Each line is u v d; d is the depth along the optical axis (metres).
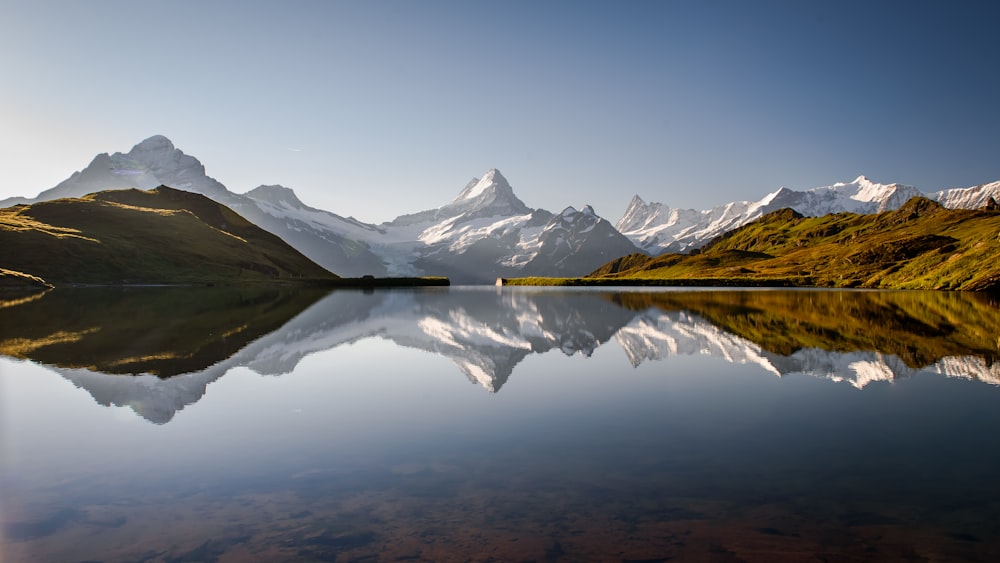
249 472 12.59
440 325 46.28
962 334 38.47
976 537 9.28
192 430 15.88
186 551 9.04
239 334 38.69
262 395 20.20
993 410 17.75
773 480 11.87
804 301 85.31
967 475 12.06
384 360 28.09
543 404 18.86
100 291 120.12
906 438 14.82
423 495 11.21
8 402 19.03
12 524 10.02
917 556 8.71
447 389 21.27
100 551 9.08
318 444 14.60
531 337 37.94
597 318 53.19
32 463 13.23
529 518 10.12
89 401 19.33
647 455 13.59
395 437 15.17
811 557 8.70
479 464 13.02
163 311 60.94
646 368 25.94
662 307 70.25
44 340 34.88
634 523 9.89
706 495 11.09
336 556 8.82
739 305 74.75
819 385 21.88
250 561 8.71
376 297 102.81
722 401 19.25
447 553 8.88
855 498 10.90
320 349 31.72
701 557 8.68
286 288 166.62
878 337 37.03
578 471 12.51
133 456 13.71
